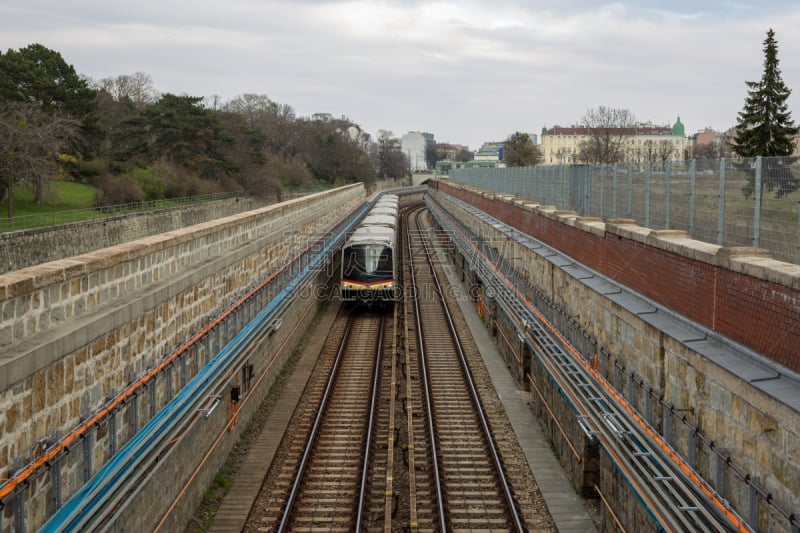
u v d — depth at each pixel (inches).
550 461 498.0
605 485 398.3
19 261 1096.8
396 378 697.6
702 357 313.6
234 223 600.1
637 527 335.6
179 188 2118.6
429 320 976.9
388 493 412.5
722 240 425.4
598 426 386.9
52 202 1648.6
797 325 258.5
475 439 542.9
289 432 555.5
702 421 316.8
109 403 316.2
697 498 295.1
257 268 664.4
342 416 593.0
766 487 261.9
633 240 441.7
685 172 485.4
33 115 1531.7
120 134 2349.9
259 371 612.4
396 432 555.2
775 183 364.8
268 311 644.7
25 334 274.8
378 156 5610.2
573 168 823.7
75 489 292.7
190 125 2301.9
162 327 402.6
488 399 638.5
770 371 273.7
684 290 362.0
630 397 405.4
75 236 1273.4
